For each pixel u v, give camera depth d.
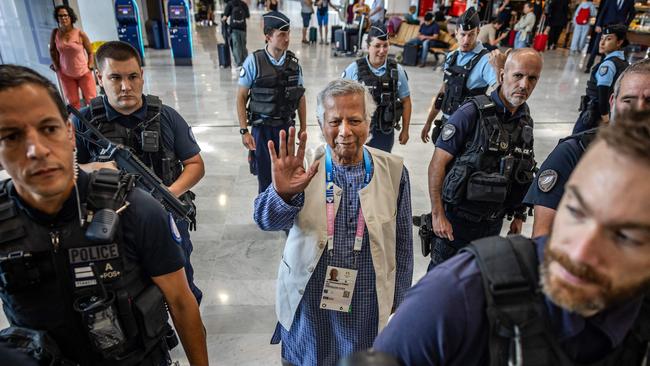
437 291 0.69
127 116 1.88
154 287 1.09
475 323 0.66
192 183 2.01
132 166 1.64
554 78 8.91
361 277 1.46
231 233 3.31
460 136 1.99
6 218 0.92
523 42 11.12
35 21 6.01
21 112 0.82
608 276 0.53
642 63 1.36
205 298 2.60
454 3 13.32
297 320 1.57
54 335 1.00
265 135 3.34
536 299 0.64
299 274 1.46
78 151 1.85
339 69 9.22
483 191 1.89
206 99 6.79
